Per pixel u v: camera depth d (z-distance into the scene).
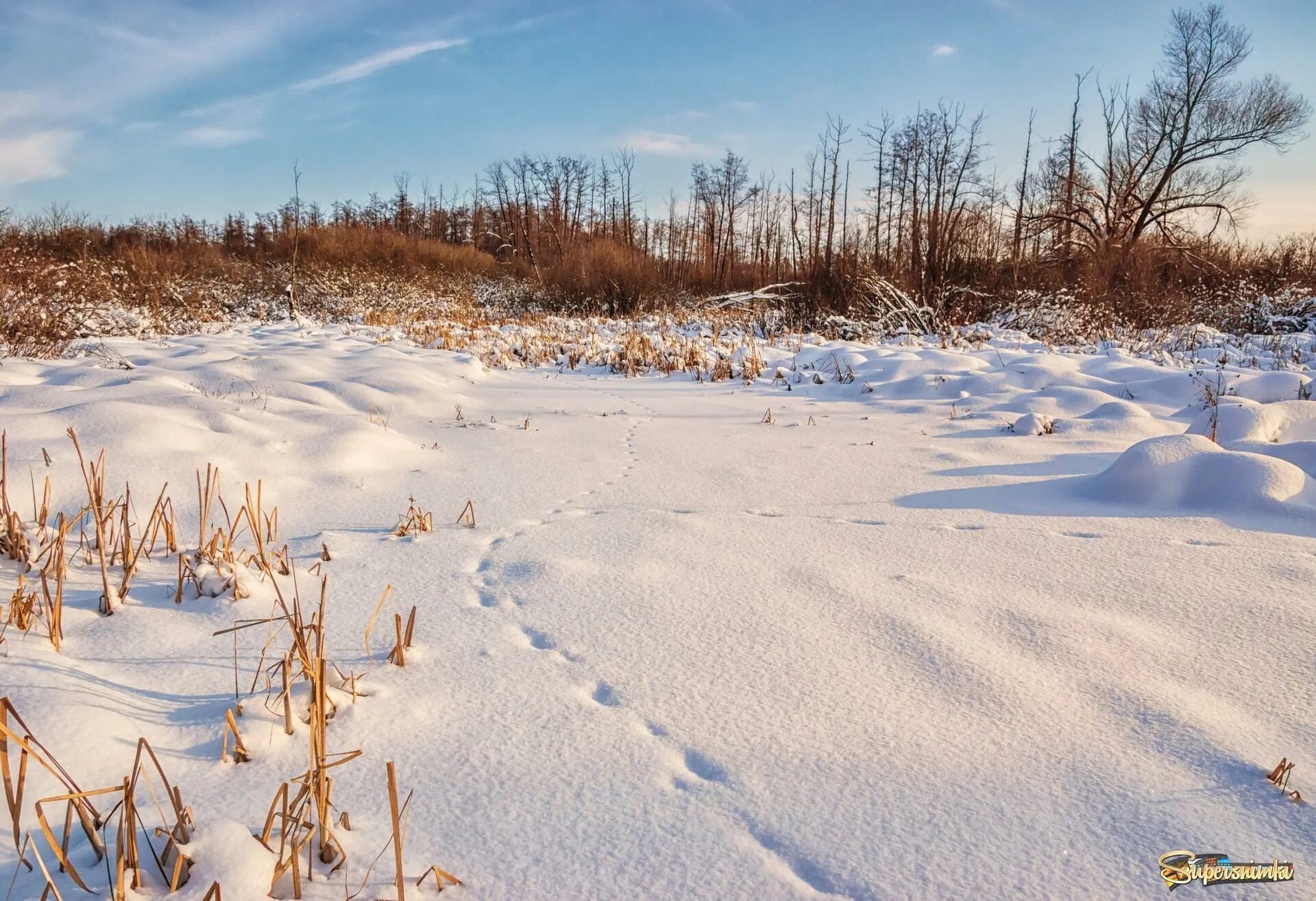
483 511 4.16
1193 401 7.25
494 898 1.53
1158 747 2.01
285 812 1.58
